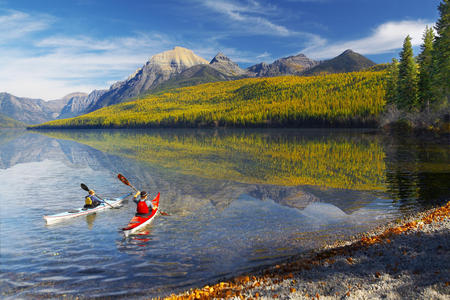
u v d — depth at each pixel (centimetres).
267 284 759
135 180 2736
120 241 1264
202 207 1766
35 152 5744
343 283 680
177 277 929
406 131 6500
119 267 1016
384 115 8800
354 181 2370
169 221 1499
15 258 1105
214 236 1276
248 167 3291
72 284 904
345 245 1064
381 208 1603
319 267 824
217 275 926
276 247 1130
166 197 2056
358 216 1483
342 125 13300
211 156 4434
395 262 760
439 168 2759
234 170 3127
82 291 861
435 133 5600
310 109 15625
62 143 8319
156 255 1103
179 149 5669
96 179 2844
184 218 1548
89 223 1534
